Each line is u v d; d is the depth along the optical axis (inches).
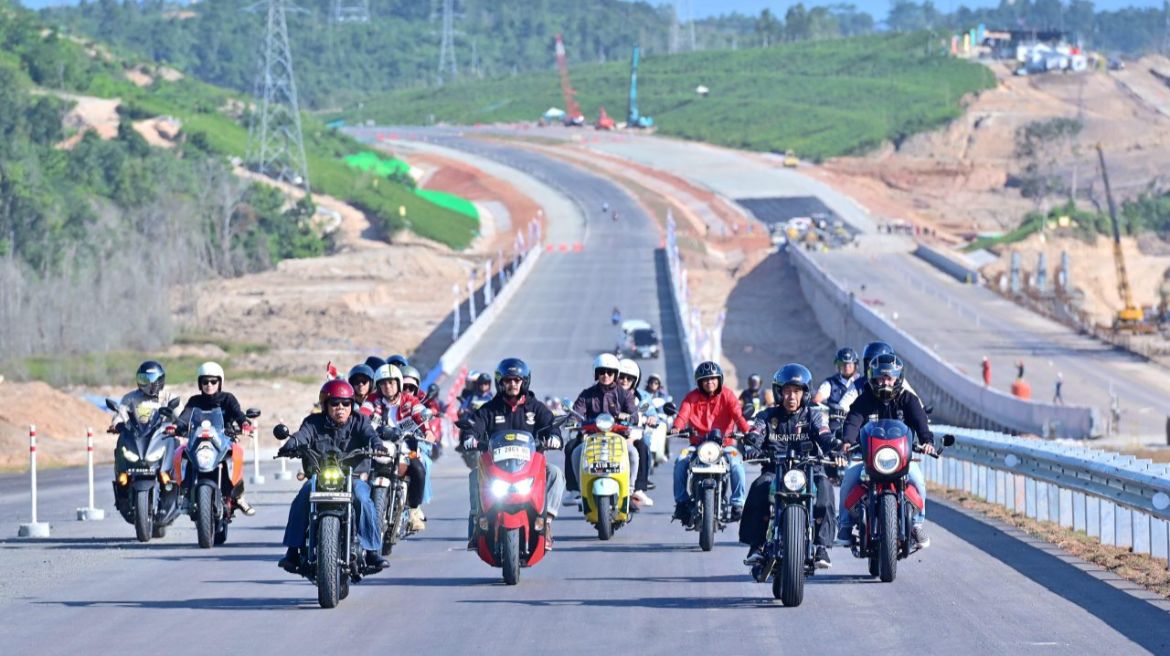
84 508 3339.1
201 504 2593.5
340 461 1875.0
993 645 1587.1
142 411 2714.1
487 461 2079.2
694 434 2573.8
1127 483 2447.1
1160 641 1608.0
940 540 2620.6
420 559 2420.0
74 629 1734.7
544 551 2139.5
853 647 1582.2
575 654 1552.7
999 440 3388.3
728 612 1823.3
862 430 2017.7
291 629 1720.0
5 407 7337.6
